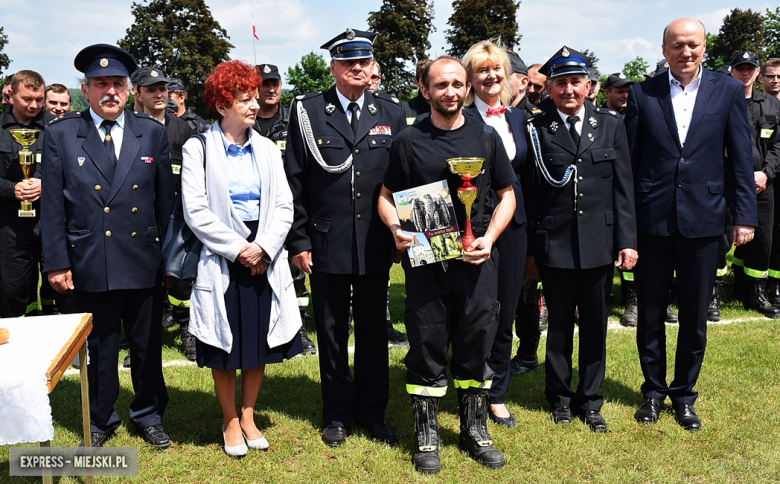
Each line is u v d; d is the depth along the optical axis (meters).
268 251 3.60
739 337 5.84
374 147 3.81
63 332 2.96
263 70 5.93
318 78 40.97
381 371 4.09
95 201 3.69
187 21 43.75
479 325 3.50
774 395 4.52
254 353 3.65
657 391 4.29
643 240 4.22
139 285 3.78
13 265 5.20
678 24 3.97
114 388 3.89
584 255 3.96
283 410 4.40
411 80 40.56
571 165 3.96
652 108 4.13
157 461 3.68
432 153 3.46
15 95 5.05
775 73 7.70
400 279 9.14
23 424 2.48
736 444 3.83
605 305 4.09
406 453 3.78
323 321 3.95
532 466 3.63
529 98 6.97
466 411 3.72
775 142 6.55
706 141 4.03
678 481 3.45
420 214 3.40
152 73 5.45
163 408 4.05
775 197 6.85
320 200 3.86
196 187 3.62
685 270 4.12
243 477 3.54
